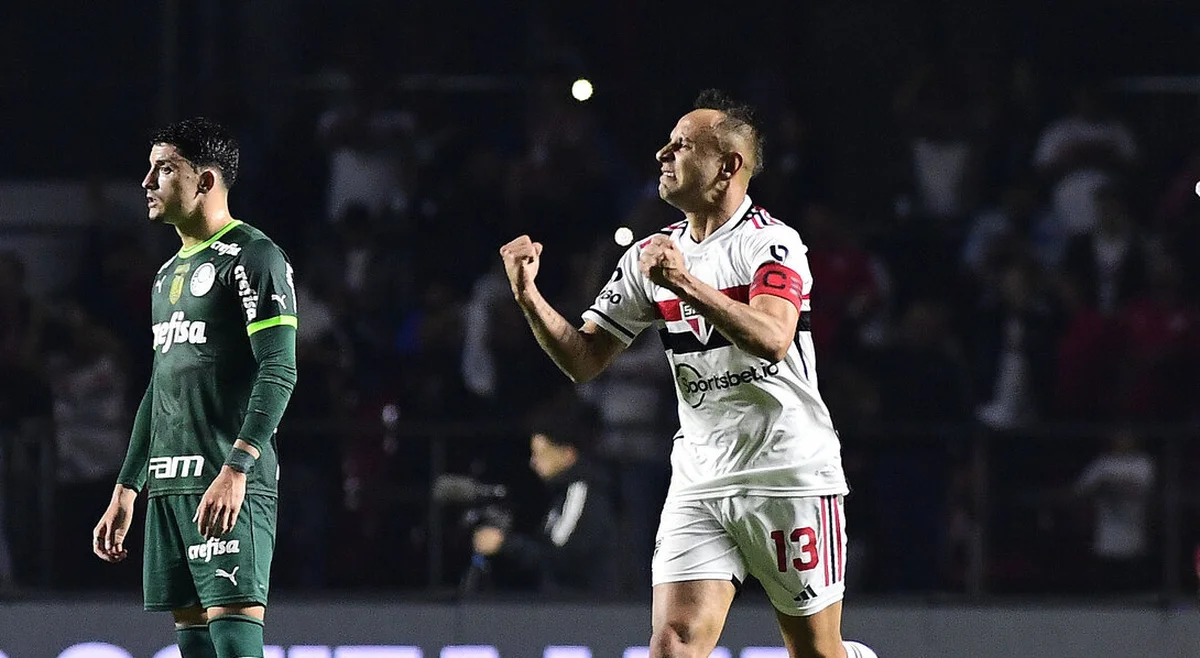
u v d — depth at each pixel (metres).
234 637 18.41
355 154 39.69
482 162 39.84
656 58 42.88
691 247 17.66
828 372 35.34
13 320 35.50
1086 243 38.53
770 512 17.48
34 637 29.44
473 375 35.81
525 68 42.84
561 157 39.78
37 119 42.94
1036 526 33.00
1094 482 33.22
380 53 42.88
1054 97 41.97
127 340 38.91
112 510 19.72
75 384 35.19
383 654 29.53
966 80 41.88
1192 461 33.75
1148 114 42.59
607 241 36.50
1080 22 43.62
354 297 37.66
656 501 31.33
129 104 43.03
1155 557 32.84
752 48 42.81
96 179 40.97
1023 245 38.59
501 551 30.67
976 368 37.84
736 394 17.44
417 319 37.38
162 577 18.94
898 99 41.53
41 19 43.56
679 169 17.42
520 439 32.16
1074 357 36.50
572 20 43.09
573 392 34.19
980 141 41.12
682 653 17.14
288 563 32.88
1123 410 36.22
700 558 17.56
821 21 42.81
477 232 39.06
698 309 16.03
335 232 39.03
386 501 32.91
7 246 40.41
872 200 40.97
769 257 17.03
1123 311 36.62
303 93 42.19
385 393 36.22
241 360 18.88
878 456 32.53
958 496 32.62
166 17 42.03
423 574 32.69
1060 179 40.41
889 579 32.38
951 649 29.62
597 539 30.52
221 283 18.78
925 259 39.66
